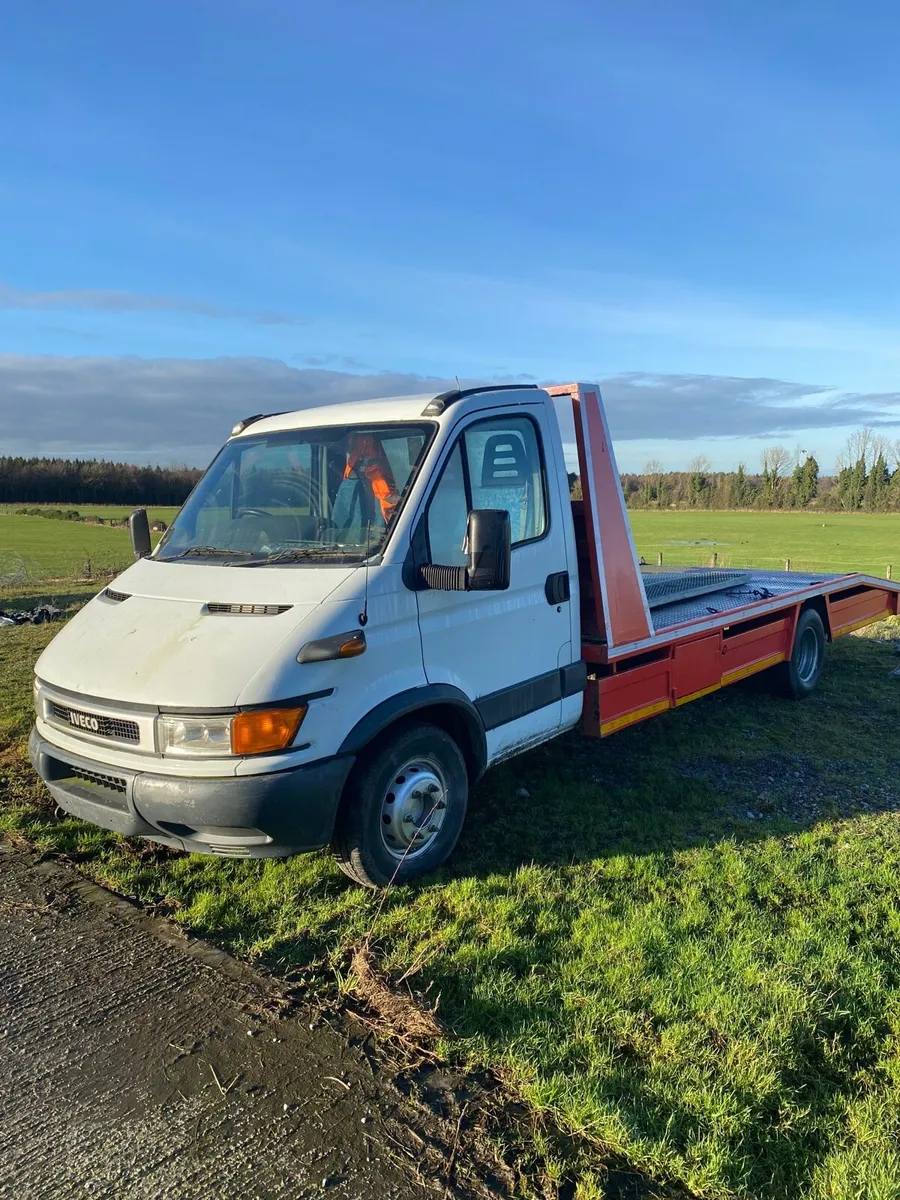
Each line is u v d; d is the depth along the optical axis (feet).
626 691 18.06
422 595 13.37
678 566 31.63
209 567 14.10
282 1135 8.21
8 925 12.40
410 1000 10.07
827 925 12.35
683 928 12.11
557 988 10.57
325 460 14.67
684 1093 8.68
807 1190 7.68
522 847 15.21
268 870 14.05
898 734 22.94
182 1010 10.25
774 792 18.40
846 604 29.32
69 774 13.30
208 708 11.27
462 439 14.39
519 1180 7.61
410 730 13.21
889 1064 9.37
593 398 17.28
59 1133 8.31
